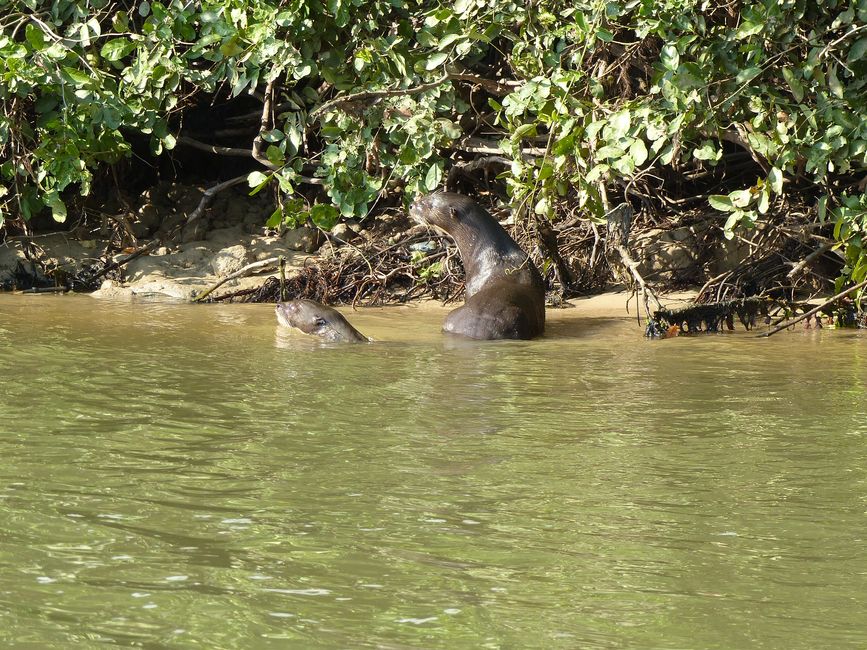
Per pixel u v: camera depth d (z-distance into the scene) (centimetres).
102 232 3628
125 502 1119
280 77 3662
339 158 2722
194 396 1678
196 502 1123
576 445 1388
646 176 3388
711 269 3197
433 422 1515
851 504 1141
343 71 2770
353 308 3042
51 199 2942
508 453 1341
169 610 849
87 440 1378
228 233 3634
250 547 992
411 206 2908
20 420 1485
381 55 2678
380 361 2083
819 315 2697
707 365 2077
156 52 2769
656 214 3391
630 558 977
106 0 2919
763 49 2370
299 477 1221
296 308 2494
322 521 1069
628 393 1761
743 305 2670
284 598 877
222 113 4075
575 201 3278
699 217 3306
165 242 3578
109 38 3438
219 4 2652
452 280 3177
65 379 1805
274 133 2767
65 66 2833
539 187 2572
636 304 2923
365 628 823
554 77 2420
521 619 842
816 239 3058
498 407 1628
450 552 988
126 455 1306
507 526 1062
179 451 1328
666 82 2294
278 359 2080
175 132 3962
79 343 2234
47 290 3322
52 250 3494
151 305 3002
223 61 2789
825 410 1625
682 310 2592
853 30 2244
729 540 1026
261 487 1180
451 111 3353
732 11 2584
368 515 1088
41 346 2175
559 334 2561
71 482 1188
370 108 2739
